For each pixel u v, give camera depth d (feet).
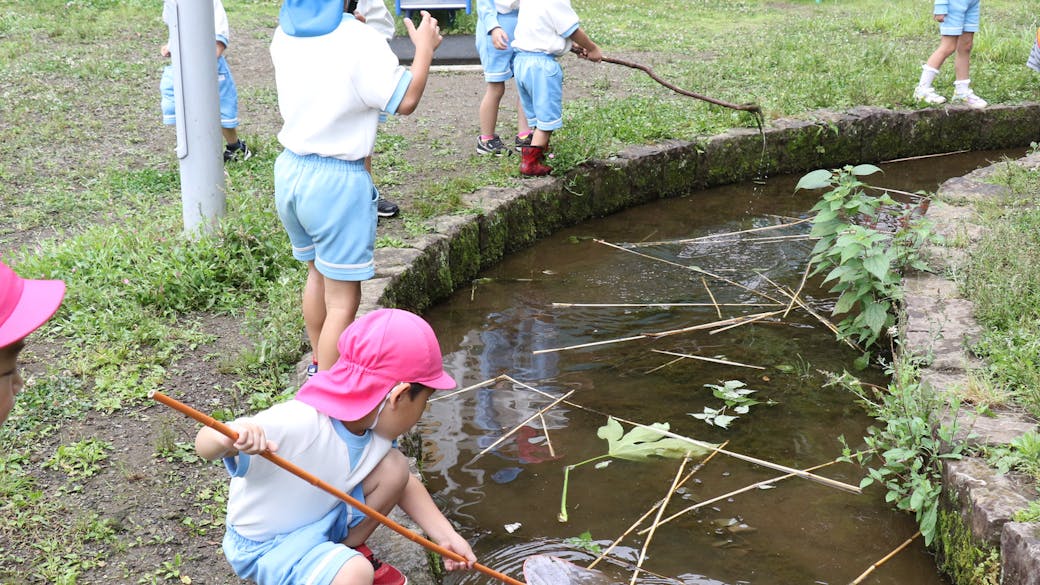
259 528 9.55
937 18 31.48
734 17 47.80
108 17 41.86
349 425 9.75
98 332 16.02
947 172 29.94
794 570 12.69
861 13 48.67
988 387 13.96
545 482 14.51
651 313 20.34
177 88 18.51
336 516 9.78
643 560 12.78
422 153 26.17
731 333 19.45
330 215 12.91
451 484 14.38
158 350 15.69
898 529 13.56
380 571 10.41
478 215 21.91
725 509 13.94
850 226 18.88
